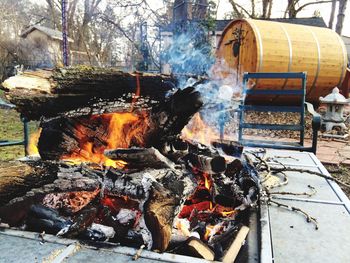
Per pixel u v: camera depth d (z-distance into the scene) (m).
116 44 24.41
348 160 5.22
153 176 1.96
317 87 10.48
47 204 2.08
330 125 7.51
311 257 1.71
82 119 2.46
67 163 2.18
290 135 7.43
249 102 10.56
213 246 1.89
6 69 20.17
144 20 15.59
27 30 24.70
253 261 1.74
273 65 9.73
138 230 1.83
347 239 1.90
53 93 1.97
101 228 1.86
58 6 25.11
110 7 18.31
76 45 24.19
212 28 12.05
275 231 1.99
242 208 2.34
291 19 16.81
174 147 2.68
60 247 1.67
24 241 1.72
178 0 11.81
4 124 8.97
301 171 3.02
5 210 1.96
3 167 2.08
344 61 10.43
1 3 28.09
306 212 2.27
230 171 2.60
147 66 13.73
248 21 10.29
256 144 4.55
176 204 1.85
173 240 1.81
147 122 2.55
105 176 1.96
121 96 2.34
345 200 2.50
